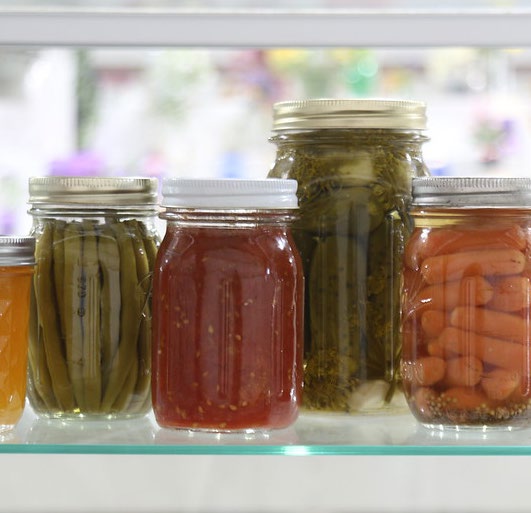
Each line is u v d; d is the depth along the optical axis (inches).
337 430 29.7
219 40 32.6
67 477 49.9
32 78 78.1
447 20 32.5
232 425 28.4
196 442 28.1
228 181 28.1
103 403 30.6
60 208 30.6
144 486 50.0
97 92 79.1
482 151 77.9
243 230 28.5
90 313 30.5
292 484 49.9
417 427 30.1
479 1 32.3
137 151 79.2
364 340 30.5
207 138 79.5
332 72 79.7
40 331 30.7
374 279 30.5
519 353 28.7
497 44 32.5
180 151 79.4
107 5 32.7
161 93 79.4
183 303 28.5
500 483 49.4
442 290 28.8
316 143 30.9
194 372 28.4
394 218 30.6
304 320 30.8
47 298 30.5
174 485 50.1
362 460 49.8
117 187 30.7
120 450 27.8
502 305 28.6
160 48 33.2
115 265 30.6
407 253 29.8
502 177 28.6
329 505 49.8
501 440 28.5
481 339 28.5
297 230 30.7
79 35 32.6
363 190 30.5
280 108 31.6
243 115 79.6
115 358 30.6
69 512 49.8
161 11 32.6
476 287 28.5
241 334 28.3
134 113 79.3
